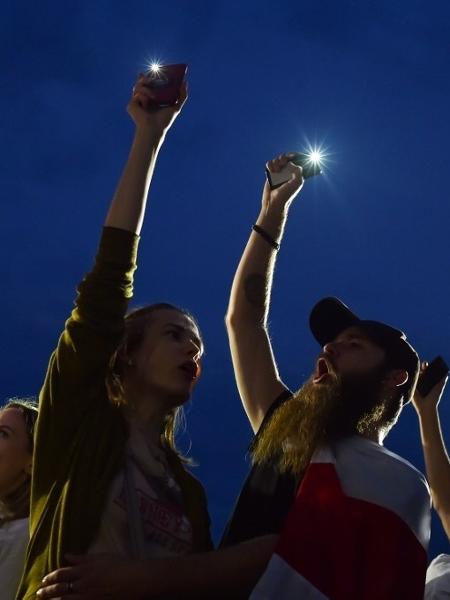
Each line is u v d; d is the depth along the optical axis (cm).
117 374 262
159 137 267
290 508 249
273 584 229
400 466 246
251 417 305
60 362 246
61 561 232
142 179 259
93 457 244
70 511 237
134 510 239
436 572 337
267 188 335
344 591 228
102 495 238
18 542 311
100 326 246
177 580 229
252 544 240
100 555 228
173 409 270
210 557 235
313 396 262
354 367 267
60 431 246
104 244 251
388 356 270
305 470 252
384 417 267
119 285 249
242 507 264
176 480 259
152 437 260
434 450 340
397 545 231
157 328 265
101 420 248
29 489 330
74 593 221
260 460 264
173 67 271
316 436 254
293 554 233
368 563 230
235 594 237
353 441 252
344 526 233
